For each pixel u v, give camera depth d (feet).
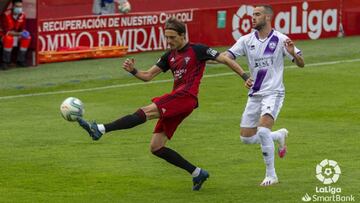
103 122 121.60
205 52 82.94
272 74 87.81
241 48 88.84
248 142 90.53
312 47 194.70
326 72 163.43
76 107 79.10
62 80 156.04
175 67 83.15
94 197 83.71
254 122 89.56
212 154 101.71
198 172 84.94
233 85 150.82
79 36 178.29
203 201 81.87
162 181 89.81
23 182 89.51
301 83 151.84
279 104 87.71
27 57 170.71
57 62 174.70
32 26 170.40
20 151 103.30
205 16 190.60
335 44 199.41
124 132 113.60
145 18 185.68
